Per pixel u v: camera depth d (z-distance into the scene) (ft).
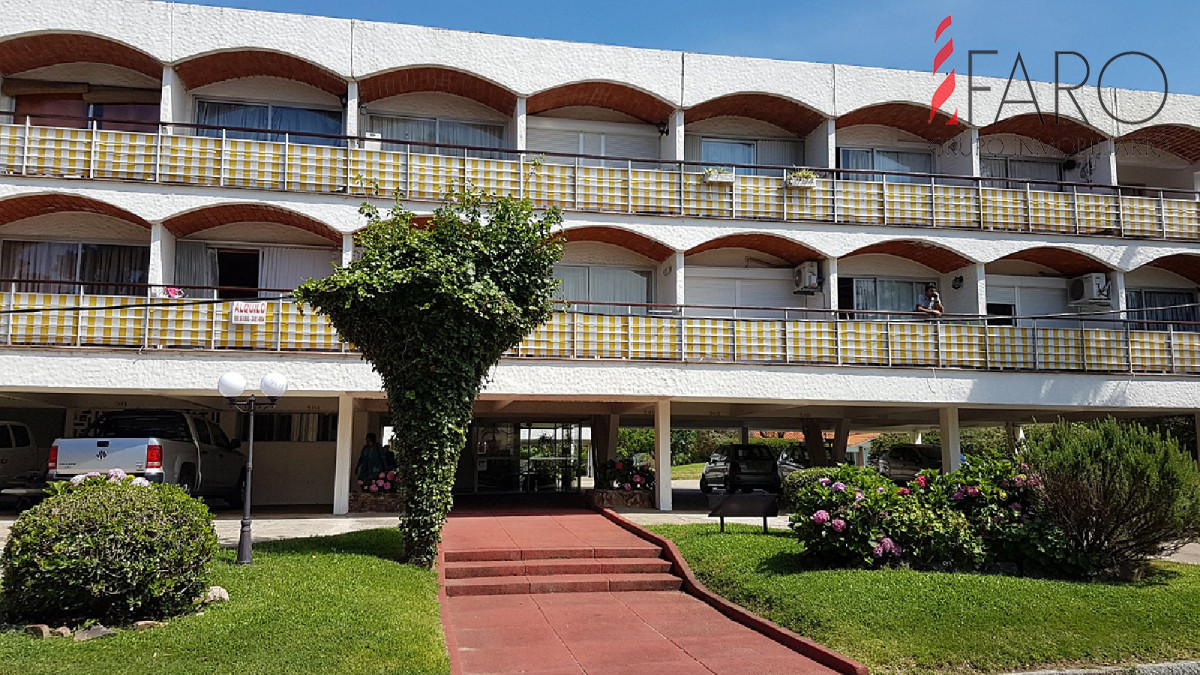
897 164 71.56
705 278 66.95
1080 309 71.20
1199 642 28.27
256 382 51.26
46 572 25.46
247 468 36.17
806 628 29.66
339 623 26.08
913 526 36.70
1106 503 36.32
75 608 26.23
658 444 59.26
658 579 39.65
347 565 34.76
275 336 51.83
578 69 61.57
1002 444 111.45
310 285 36.68
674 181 60.59
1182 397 62.03
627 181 59.98
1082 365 61.21
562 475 80.33
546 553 42.39
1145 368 61.93
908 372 59.11
